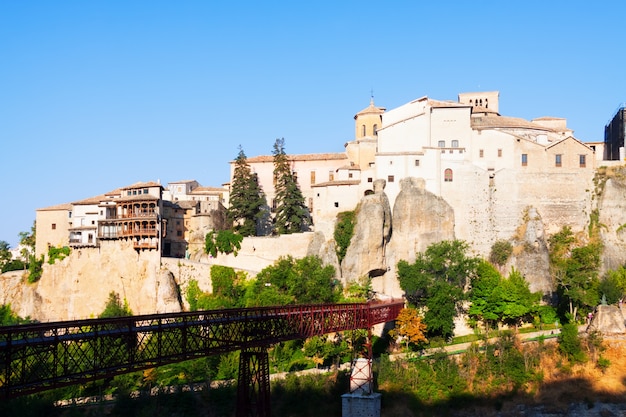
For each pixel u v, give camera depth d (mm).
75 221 162250
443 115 150500
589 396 114688
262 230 162125
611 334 124625
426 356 120688
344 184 148625
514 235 146000
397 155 147250
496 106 177875
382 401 109562
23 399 106250
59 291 151875
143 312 144750
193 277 143875
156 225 147625
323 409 106938
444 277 134250
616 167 151500
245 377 76688
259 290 135375
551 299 140250
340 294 132500
